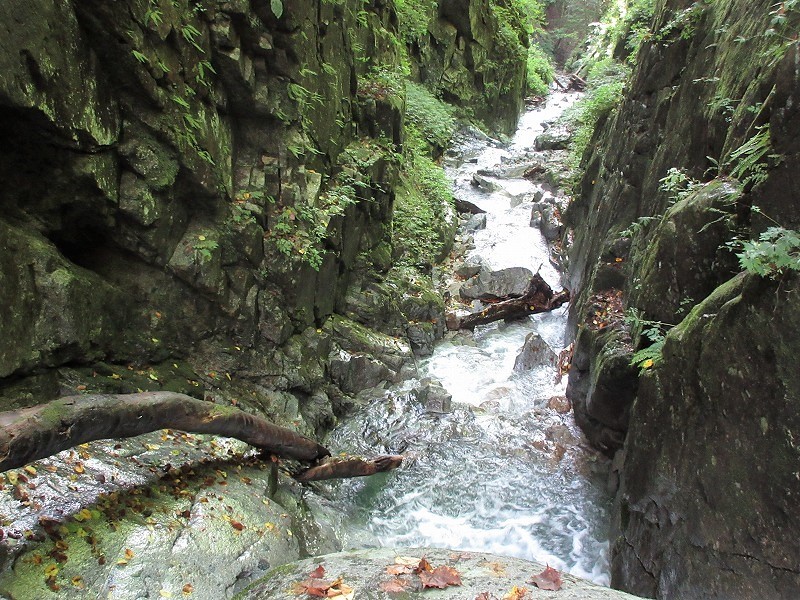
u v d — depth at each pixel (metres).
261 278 6.09
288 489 5.10
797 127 3.62
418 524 5.46
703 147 5.68
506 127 18.67
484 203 12.77
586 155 11.02
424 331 8.34
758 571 3.52
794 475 3.33
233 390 5.73
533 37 27.73
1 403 3.87
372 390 7.21
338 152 7.71
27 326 4.09
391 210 9.13
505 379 7.75
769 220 3.80
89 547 3.45
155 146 4.87
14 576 3.11
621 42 14.51
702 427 3.95
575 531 5.42
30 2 3.69
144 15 4.43
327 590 2.98
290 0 5.87
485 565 3.39
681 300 4.94
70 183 4.36
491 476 6.03
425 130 14.06
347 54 8.02
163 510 3.93
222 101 5.71
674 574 4.08
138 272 5.12
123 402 3.88
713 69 5.85
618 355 5.46
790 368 3.36
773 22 4.37
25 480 3.66
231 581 3.67
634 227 6.51
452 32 16.19
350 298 7.85
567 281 9.67
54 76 3.92
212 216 5.61
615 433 5.95
